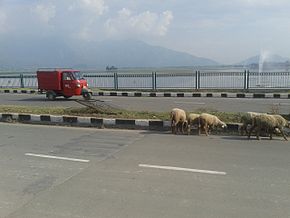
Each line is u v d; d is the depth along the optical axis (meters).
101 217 4.13
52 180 5.49
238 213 4.20
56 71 18.12
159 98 18.52
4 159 6.77
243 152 7.17
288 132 8.91
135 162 6.45
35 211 4.33
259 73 20.34
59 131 9.92
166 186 5.16
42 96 20.64
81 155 7.03
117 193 4.90
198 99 17.61
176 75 22.06
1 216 4.20
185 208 4.37
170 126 9.94
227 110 12.99
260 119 8.39
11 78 27.92
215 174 5.70
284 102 15.55
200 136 8.98
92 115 11.53
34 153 7.23
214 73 21.17
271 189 5.01
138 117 11.05
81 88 18.08
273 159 6.61
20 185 5.28
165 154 7.02
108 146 7.84
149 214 4.20
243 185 5.18
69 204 4.54
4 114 12.05
